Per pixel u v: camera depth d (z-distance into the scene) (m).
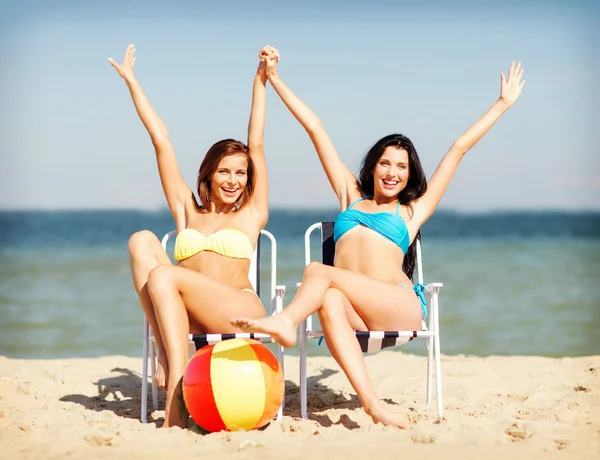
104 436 4.00
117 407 5.39
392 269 5.16
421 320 5.11
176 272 4.56
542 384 6.02
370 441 4.00
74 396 5.71
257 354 4.25
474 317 14.58
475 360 7.51
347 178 5.48
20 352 11.62
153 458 3.72
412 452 3.77
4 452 3.89
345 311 4.75
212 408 4.15
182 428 4.41
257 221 5.20
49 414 4.83
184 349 4.45
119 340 12.56
